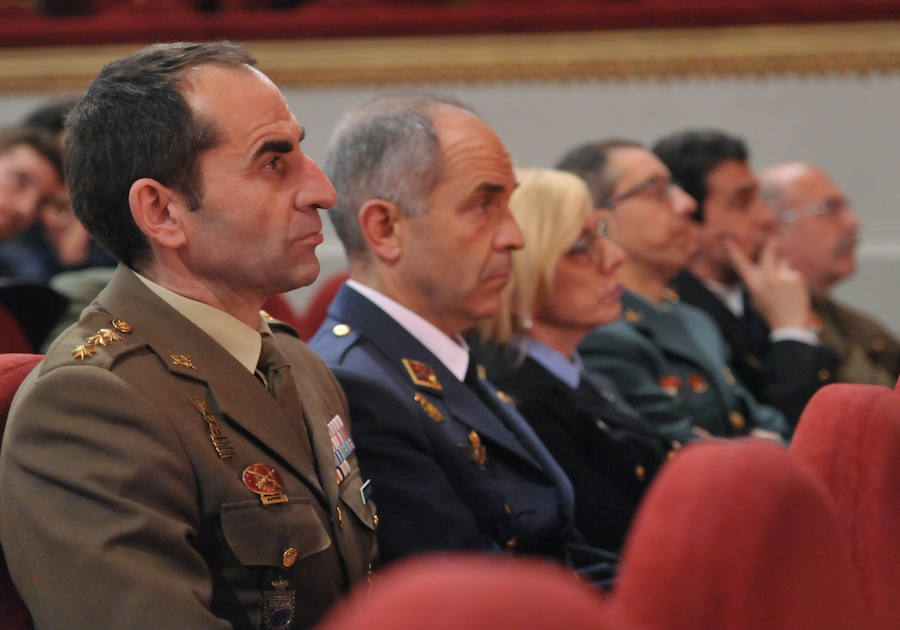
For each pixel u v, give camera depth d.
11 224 7.22
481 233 4.64
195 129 3.19
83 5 11.78
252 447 3.18
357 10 11.52
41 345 5.77
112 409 2.91
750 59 11.34
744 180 8.20
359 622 1.00
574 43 11.41
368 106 4.79
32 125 7.64
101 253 7.51
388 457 4.09
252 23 11.52
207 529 3.04
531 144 11.52
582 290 5.47
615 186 6.82
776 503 1.36
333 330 4.53
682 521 1.38
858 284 11.41
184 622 2.73
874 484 2.20
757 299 8.05
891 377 8.87
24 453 2.88
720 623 1.35
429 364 4.52
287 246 3.30
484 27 11.45
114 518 2.81
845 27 11.23
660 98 11.41
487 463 4.49
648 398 6.39
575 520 5.08
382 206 4.62
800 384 7.48
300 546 3.13
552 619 0.98
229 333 3.32
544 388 5.28
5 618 3.06
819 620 1.36
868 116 11.34
